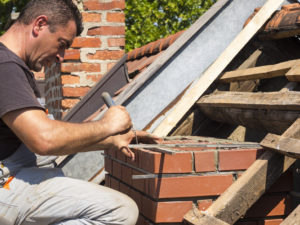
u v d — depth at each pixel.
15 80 2.02
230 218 2.33
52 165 3.17
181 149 2.54
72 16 2.27
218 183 2.43
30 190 2.13
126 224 2.19
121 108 2.29
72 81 4.64
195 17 10.28
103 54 4.69
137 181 2.63
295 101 2.42
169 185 2.38
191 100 3.38
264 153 2.46
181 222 2.40
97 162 3.41
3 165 2.14
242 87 3.54
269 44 3.55
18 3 10.40
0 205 2.10
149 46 5.10
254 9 3.71
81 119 4.22
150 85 3.46
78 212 2.13
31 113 2.01
